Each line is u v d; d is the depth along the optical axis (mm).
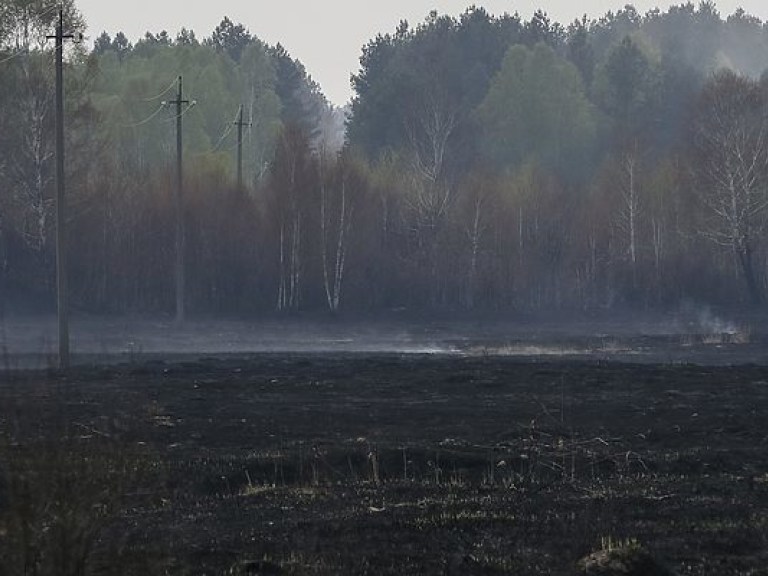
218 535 32312
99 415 53469
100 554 24156
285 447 48562
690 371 82062
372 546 31062
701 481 41469
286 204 147500
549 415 57438
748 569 28984
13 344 111000
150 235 141625
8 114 133750
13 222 134500
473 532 32750
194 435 51375
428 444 49344
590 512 35406
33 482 22875
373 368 84000
